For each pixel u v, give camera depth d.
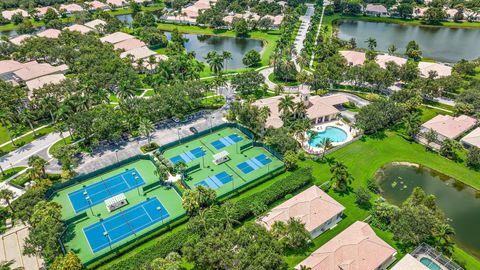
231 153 115.00
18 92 134.50
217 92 156.25
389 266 75.31
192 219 80.62
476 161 106.75
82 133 113.75
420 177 104.50
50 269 69.81
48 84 141.62
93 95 130.88
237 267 65.81
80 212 91.19
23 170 106.44
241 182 101.50
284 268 68.94
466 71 164.62
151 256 73.38
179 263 69.94
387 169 107.69
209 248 69.19
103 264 75.94
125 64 163.50
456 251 79.19
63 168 101.88
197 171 106.12
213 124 130.88
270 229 79.12
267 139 114.88
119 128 119.38
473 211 92.44
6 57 188.00
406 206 83.44
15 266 74.88
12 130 127.44
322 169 106.00
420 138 121.88
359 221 83.25
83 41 191.12
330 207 85.62
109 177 104.25
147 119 118.38
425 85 144.12
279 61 163.50
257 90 155.00
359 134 122.44
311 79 153.25
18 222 85.94
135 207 92.88
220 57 159.75
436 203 94.94
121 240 82.81
